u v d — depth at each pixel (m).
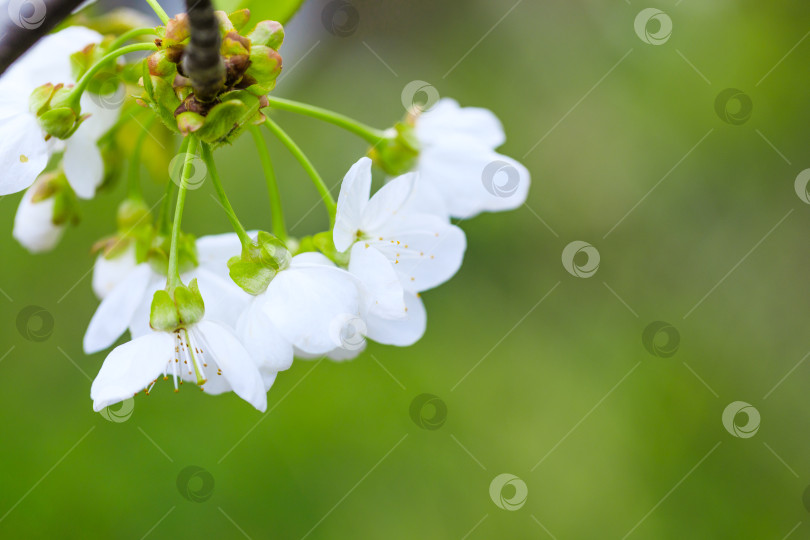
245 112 0.33
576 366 0.53
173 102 0.33
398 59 0.50
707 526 0.50
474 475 0.50
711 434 0.52
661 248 0.53
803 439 0.51
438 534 0.50
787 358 0.52
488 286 0.54
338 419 0.50
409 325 0.36
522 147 0.50
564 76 0.50
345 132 0.49
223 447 0.48
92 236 0.48
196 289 0.35
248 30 0.36
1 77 0.34
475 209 0.37
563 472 0.51
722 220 0.52
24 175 0.34
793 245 0.52
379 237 0.36
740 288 0.53
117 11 0.36
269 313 0.35
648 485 0.51
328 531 0.49
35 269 0.48
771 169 0.50
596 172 0.52
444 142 0.37
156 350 0.34
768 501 0.51
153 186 0.48
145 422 0.48
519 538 0.50
